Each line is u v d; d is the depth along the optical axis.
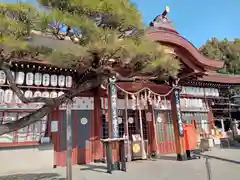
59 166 10.37
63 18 4.86
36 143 9.84
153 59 7.04
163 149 13.12
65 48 5.72
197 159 10.62
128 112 12.51
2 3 4.70
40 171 9.24
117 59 6.61
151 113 13.09
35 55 5.77
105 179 7.30
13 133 9.74
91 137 11.35
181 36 10.50
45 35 5.82
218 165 8.93
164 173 7.90
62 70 10.41
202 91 15.50
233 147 14.41
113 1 5.31
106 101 11.91
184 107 14.55
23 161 9.32
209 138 13.84
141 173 8.06
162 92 11.48
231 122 16.44
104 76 7.27
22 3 4.80
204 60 11.09
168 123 13.61
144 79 10.16
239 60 28.73
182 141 10.77
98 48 5.71
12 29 4.66
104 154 11.29
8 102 9.67
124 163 8.70
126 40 5.90
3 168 8.94
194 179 6.85
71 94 6.92
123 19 5.70
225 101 16.89
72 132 10.95
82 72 8.85
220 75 15.81
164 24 10.66
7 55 5.33
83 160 10.95
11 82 5.97
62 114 10.89
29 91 10.09
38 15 4.85
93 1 5.19
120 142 8.98
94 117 11.56
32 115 6.43
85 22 5.16
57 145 10.53
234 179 6.68
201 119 15.13
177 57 10.66
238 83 16.42
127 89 10.65
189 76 11.95
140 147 11.67
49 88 10.36
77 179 7.45
